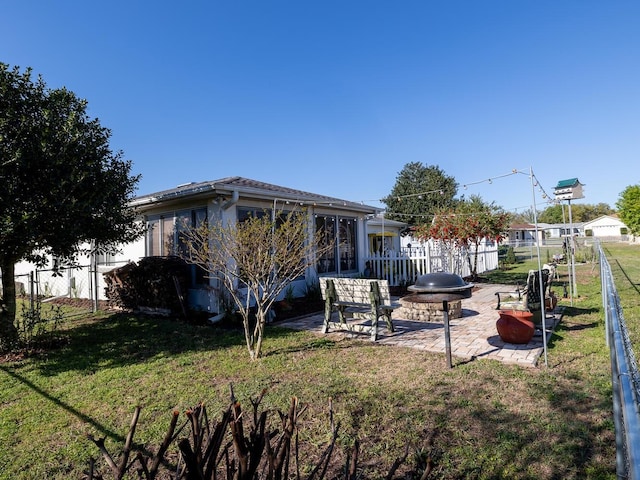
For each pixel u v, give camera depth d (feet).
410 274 40.98
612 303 11.19
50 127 18.40
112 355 19.21
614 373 7.40
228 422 4.36
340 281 22.24
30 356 19.40
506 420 10.93
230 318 25.80
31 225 16.99
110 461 3.77
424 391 13.20
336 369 15.89
